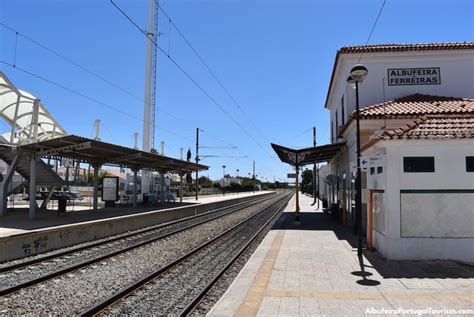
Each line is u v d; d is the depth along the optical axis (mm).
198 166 39281
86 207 33656
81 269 10898
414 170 10453
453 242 10305
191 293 8500
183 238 17953
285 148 21609
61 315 7008
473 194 10320
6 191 23266
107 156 27469
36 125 23250
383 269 9422
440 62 21641
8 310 7277
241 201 55719
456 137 10070
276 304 6727
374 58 21859
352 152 19547
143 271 10789
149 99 44938
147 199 39281
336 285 7992
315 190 47062
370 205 12180
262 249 12562
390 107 17906
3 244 12078
